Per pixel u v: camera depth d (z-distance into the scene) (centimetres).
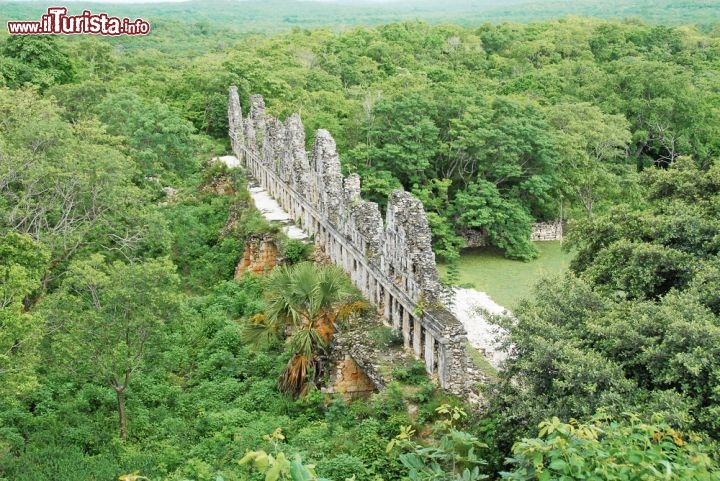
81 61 8919
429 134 5653
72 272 3262
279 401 3281
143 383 3494
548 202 5950
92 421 3167
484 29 11900
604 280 3000
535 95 7612
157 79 8588
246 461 1072
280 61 9231
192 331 4088
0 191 4150
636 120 7394
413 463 1417
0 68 7556
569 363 2186
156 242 4825
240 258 5141
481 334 3816
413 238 3147
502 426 2305
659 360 2155
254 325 3519
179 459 2864
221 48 14088
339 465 2453
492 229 5475
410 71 9044
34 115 5044
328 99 7238
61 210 4372
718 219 2978
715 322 2259
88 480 2670
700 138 7462
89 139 5088
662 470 1265
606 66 8919
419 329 3111
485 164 5697
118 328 3012
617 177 5922
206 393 3488
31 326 2798
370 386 3288
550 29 11600
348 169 5491
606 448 1354
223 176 6400
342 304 3522
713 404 1988
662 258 2764
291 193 5222
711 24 14275
